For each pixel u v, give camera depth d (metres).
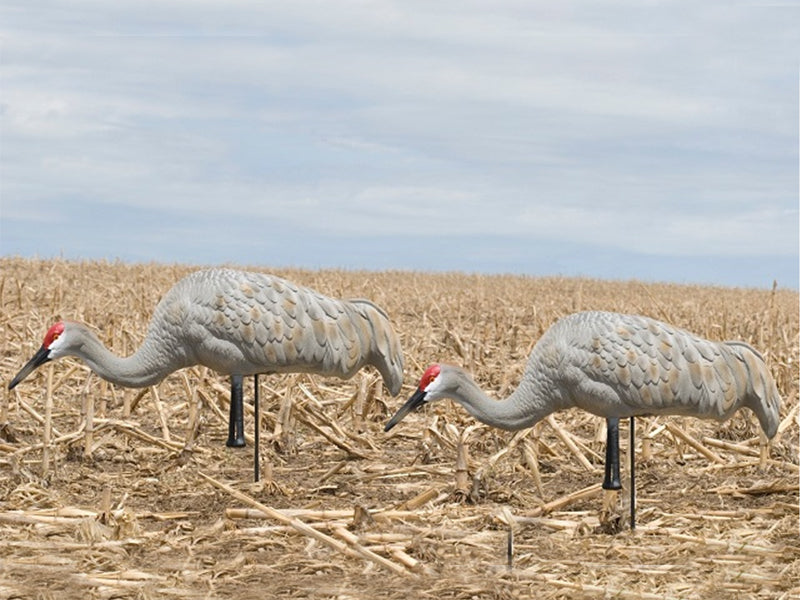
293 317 5.09
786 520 4.76
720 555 4.54
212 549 4.52
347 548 4.47
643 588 4.32
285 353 5.09
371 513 4.76
